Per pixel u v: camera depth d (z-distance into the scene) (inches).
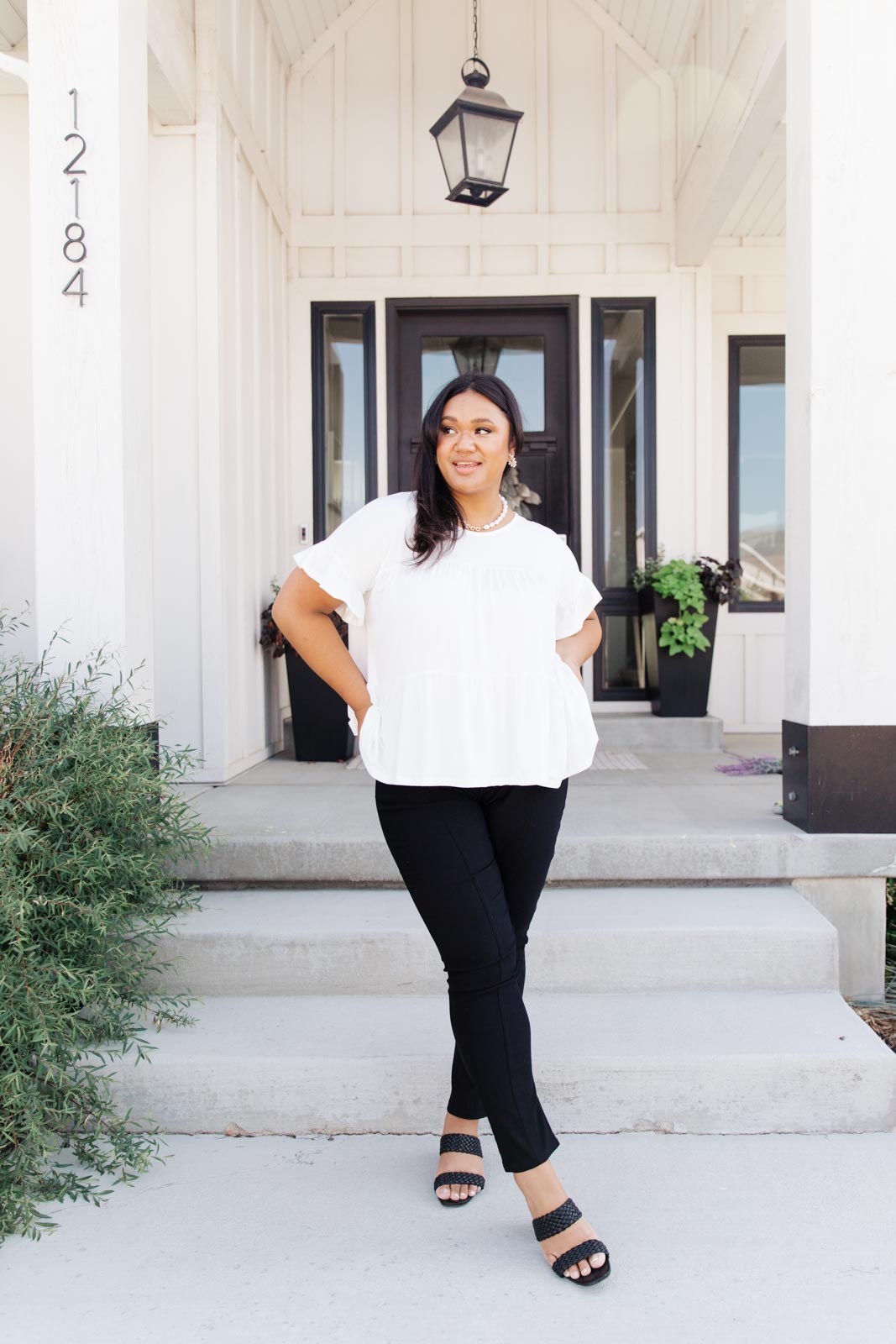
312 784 156.9
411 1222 74.5
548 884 115.3
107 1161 81.9
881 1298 65.7
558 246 213.9
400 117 211.8
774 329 228.4
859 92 114.5
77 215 105.3
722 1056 87.4
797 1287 66.8
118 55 105.0
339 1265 69.6
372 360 213.6
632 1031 92.3
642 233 213.6
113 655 105.1
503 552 69.7
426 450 68.9
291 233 211.8
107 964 91.2
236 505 167.0
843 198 115.0
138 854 90.1
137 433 109.7
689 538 217.3
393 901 111.0
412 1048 89.4
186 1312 65.1
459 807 68.0
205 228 154.9
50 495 106.0
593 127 213.2
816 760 114.8
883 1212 75.2
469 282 213.3
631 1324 63.5
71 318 105.6
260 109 187.8
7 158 157.6
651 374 215.5
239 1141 87.3
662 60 210.7
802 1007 97.3
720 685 229.0
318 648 70.4
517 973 69.4
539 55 211.9
